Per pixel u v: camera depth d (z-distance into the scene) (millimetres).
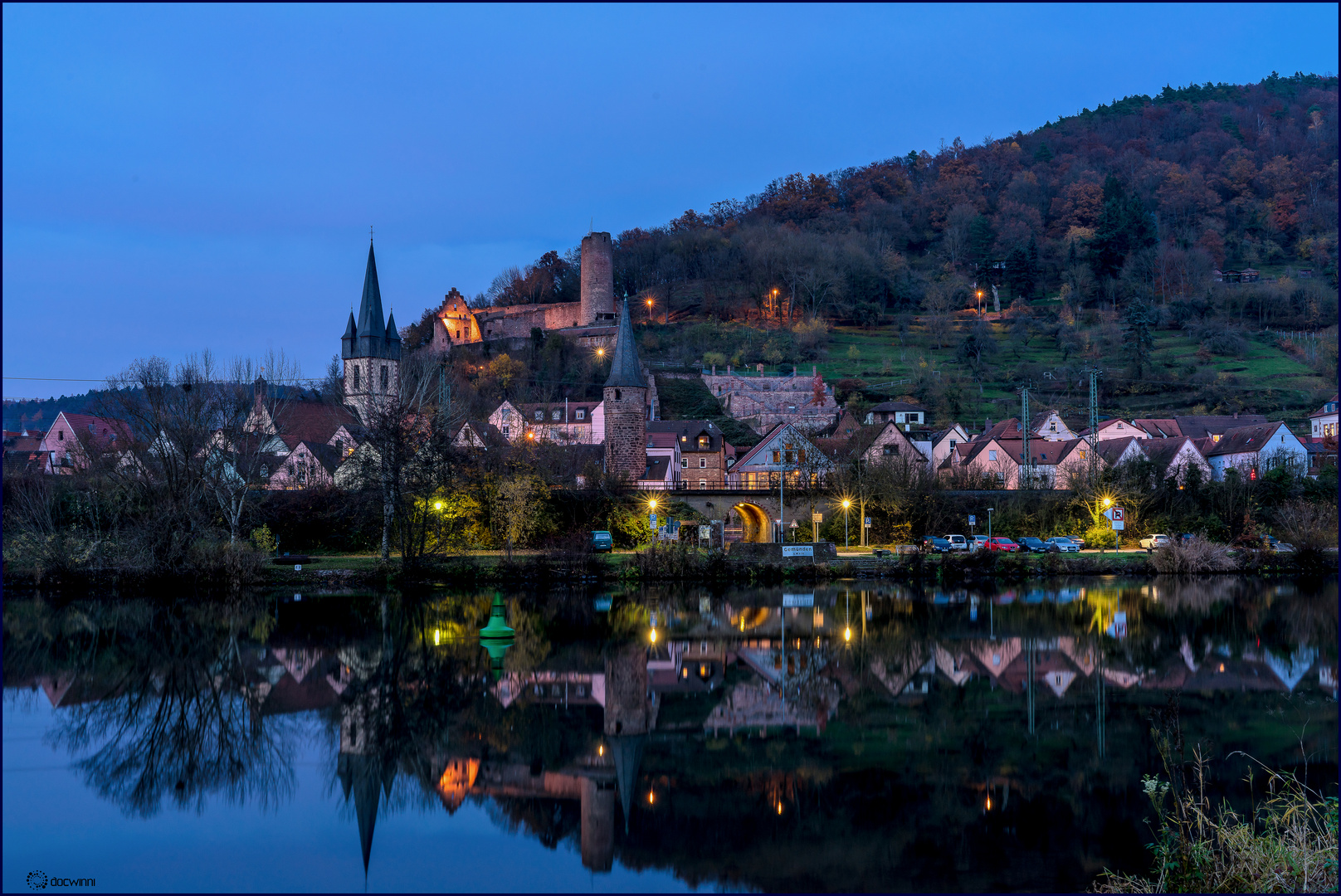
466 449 70375
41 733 26766
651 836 19562
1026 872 17844
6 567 55969
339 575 59750
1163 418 120250
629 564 62469
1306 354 149250
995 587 60906
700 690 31719
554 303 183750
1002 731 26938
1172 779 20156
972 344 161250
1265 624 44844
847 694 31250
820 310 190125
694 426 98750
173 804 21391
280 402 85562
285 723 27781
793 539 77250
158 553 57719
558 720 28125
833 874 17875
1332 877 14484
